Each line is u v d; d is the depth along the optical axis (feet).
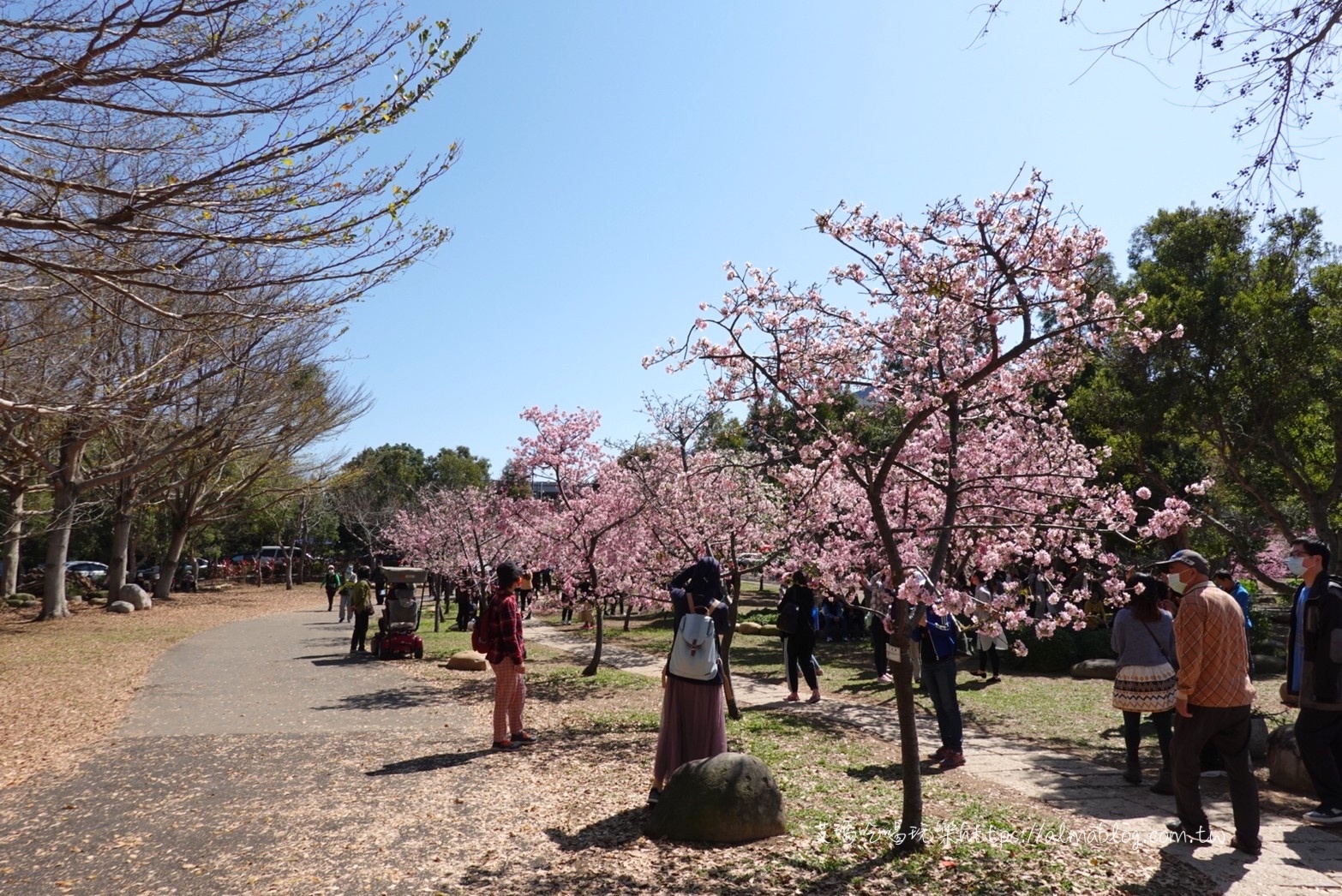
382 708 36.27
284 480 124.36
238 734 30.35
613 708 35.58
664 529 38.37
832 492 31.86
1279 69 17.15
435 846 17.67
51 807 21.21
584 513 48.24
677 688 20.58
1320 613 19.31
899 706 17.47
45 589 85.20
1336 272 50.44
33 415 36.19
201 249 25.49
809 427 19.65
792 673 37.78
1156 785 21.89
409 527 124.67
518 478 54.60
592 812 19.98
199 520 123.24
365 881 15.83
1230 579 28.25
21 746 28.99
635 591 46.32
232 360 40.34
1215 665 17.08
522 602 78.84
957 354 20.15
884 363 21.68
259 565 176.04
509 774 23.85
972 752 27.14
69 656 56.80
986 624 18.88
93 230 25.23
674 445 45.19
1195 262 55.67
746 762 18.54
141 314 39.27
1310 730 19.29
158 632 76.28
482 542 79.20
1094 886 15.20
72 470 80.28
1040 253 17.83
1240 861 16.53
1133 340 19.22
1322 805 19.15
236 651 61.62
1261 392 51.65
